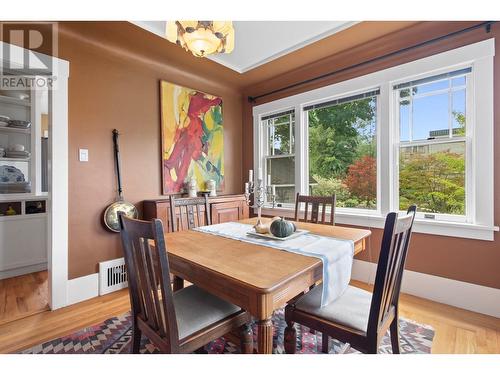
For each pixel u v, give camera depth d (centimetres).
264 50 277
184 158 317
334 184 307
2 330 187
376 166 272
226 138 374
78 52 235
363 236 175
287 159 352
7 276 298
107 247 252
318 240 163
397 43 249
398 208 255
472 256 212
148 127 286
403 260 131
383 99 258
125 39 249
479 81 206
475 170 209
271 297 101
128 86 270
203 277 120
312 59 292
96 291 243
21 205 312
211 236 176
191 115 325
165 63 297
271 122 371
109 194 254
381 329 118
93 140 244
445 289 224
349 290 152
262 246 151
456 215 224
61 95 222
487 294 205
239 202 342
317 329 129
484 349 163
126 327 190
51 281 218
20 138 346
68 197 228
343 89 287
